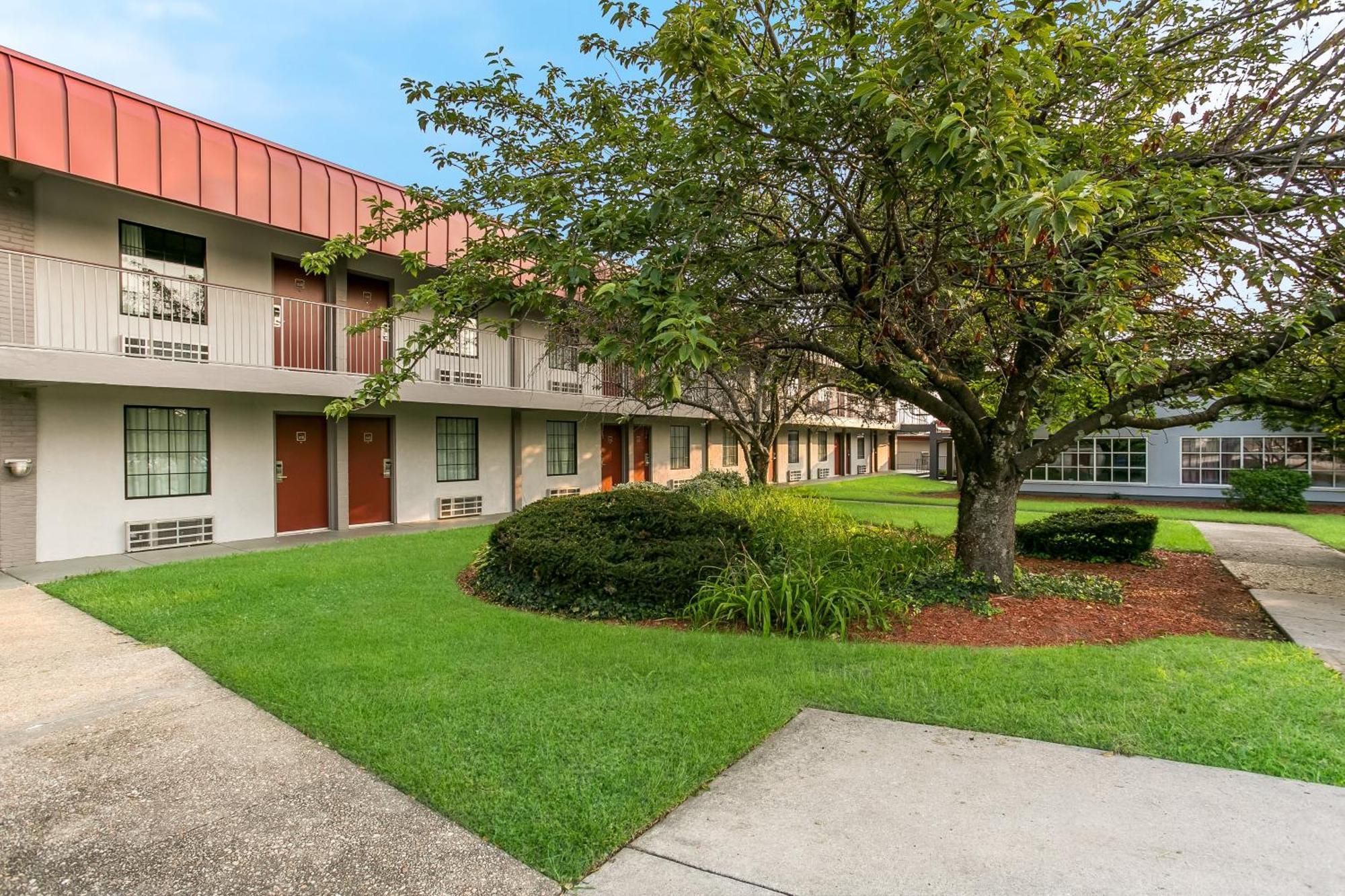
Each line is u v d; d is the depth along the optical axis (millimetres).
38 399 8344
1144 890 2174
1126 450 19469
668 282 3594
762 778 2959
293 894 2234
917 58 2969
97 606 5883
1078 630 5254
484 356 13633
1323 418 7910
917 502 16719
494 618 5500
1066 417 9156
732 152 4094
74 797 2848
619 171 4586
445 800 2766
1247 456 18219
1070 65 4465
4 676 4293
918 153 3176
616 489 8602
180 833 2578
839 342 7199
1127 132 5070
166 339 9383
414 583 6836
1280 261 4449
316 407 11211
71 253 8492
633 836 2539
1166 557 8945
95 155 7844
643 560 6035
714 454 22406
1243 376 6262
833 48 3984
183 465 9766
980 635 5137
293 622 5359
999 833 2510
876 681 4059
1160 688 3857
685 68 3486
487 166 5406
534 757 3109
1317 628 5188
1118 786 2846
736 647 4762
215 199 8898
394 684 4008
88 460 8781
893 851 2404
